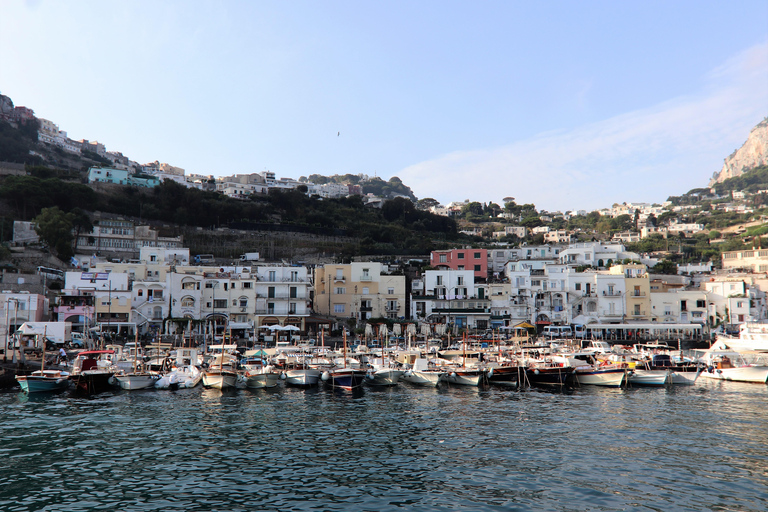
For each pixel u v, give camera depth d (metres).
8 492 31.58
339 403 58.81
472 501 30.27
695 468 35.44
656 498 30.48
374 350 89.94
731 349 95.62
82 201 166.25
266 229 183.88
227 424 48.16
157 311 109.06
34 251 131.00
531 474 34.53
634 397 62.38
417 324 120.62
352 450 40.00
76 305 104.44
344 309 126.31
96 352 70.25
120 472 35.00
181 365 74.75
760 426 46.78
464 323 125.44
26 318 96.75
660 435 43.81
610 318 123.38
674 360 82.31
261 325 113.81
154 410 54.38
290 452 39.47
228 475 34.50
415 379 72.75
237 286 114.19
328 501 30.30
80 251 147.38
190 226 180.62
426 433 44.94
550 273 126.94
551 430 45.69
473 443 41.78
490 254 158.75
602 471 35.00
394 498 30.69
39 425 47.31
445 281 129.12
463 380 71.44
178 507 29.50
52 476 34.22
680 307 124.81
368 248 175.50
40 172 188.50
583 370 72.12
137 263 123.06
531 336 112.19
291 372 70.50
